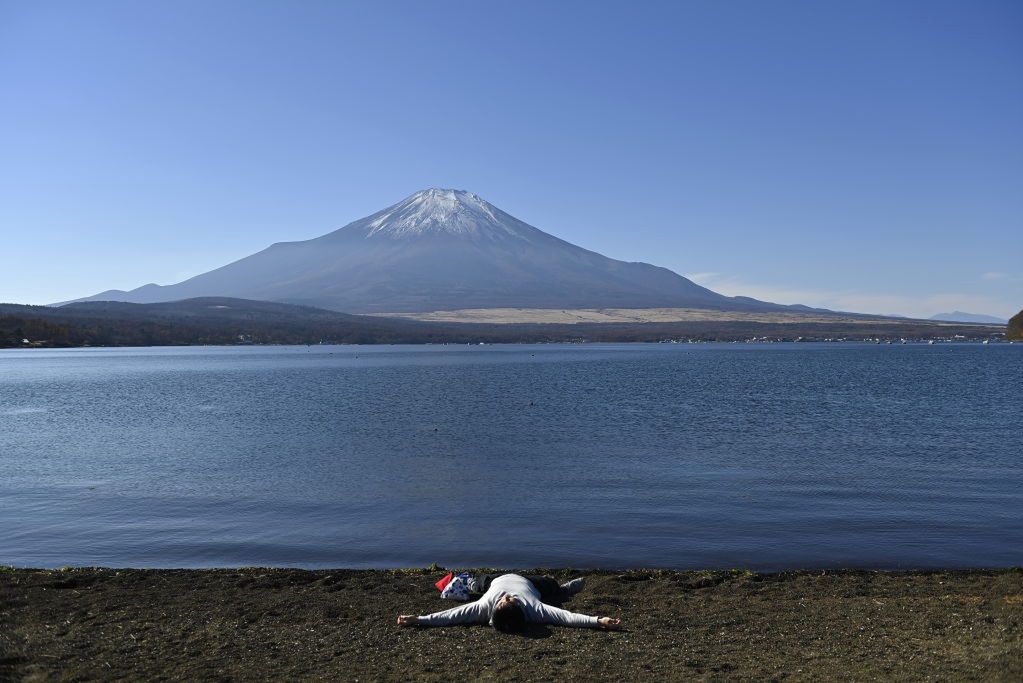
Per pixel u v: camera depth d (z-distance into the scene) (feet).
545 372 336.70
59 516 69.62
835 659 33.30
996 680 30.53
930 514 68.54
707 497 76.07
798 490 79.30
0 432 136.67
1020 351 655.35
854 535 61.31
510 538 61.05
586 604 42.16
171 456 105.91
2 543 60.64
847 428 132.16
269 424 145.38
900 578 48.06
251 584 47.03
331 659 33.96
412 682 31.09
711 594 44.83
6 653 35.17
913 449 107.65
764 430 129.70
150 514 70.33
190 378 307.37
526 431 130.62
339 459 101.86
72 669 33.09
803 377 290.15
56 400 205.98
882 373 317.22
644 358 513.04
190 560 56.08
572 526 64.95
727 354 598.34
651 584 46.85
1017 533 61.82
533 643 35.42
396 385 256.93
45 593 45.24
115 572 49.73
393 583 47.09
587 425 138.51
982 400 187.73
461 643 35.58
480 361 472.85
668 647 34.96
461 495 77.97
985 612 40.14
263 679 31.76
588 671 31.94
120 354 627.46
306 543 60.18
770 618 39.60
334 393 223.30
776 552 56.59
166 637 37.40
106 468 96.07
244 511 71.41
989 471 90.12
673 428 133.18
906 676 31.19
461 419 150.71
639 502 74.08
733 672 31.81
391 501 75.31
